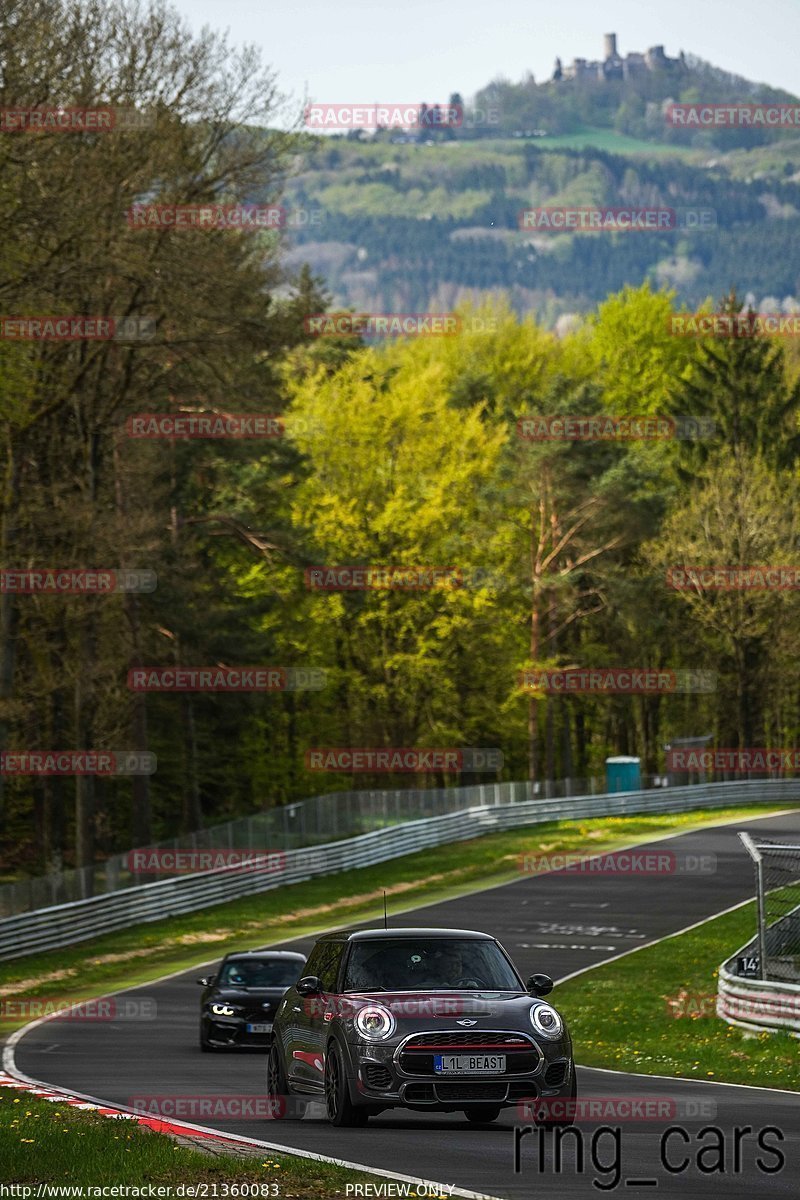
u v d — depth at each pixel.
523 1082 45.09
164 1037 93.75
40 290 126.50
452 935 50.31
